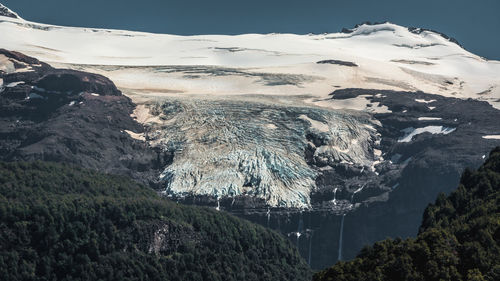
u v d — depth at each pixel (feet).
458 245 497.87
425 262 489.26
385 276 489.67
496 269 466.70
